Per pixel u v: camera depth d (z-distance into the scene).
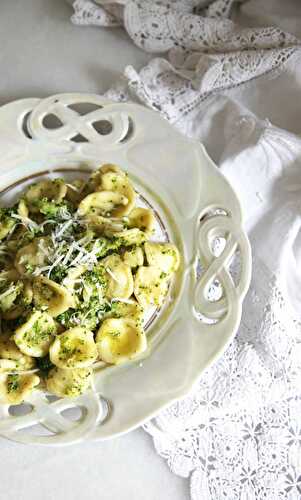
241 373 0.70
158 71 0.74
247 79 0.74
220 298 0.67
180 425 0.69
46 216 0.67
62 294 0.64
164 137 0.70
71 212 0.68
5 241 0.67
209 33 0.74
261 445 0.70
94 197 0.67
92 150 0.71
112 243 0.66
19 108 0.71
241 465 0.70
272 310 0.70
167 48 0.75
